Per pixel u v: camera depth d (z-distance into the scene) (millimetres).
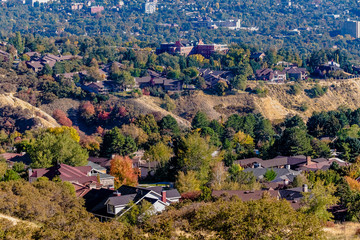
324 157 127938
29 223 57281
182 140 108250
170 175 106375
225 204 53625
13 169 103250
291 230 48438
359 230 60281
